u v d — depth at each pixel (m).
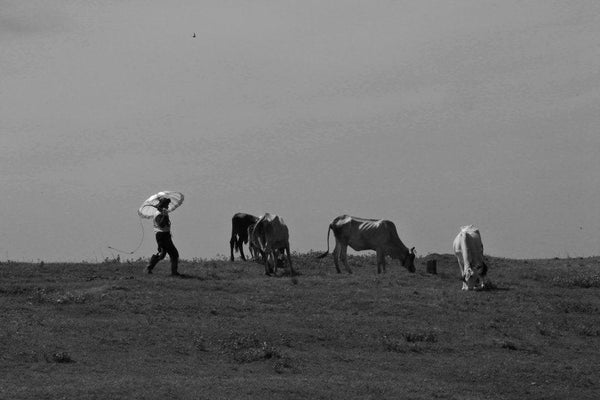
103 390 18.83
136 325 24.81
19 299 27.75
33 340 22.81
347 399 19.64
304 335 24.97
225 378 20.78
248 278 32.50
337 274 34.72
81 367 21.00
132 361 21.80
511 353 24.84
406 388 20.83
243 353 22.84
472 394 21.11
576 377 22.98
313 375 21.67
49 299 27.45
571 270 37.41
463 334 26.16
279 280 31.67
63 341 22.98
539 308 29.41
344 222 35.53
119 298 27.75
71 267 34.38
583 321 28.48
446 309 28.53
